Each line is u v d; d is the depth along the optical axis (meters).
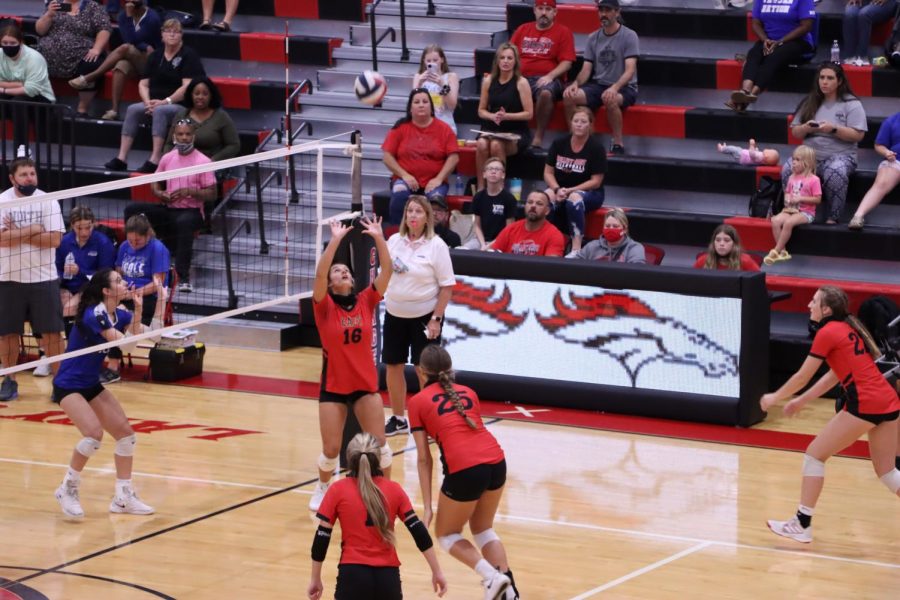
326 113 26.91
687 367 19.66
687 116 24.67
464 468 11.89
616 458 17.64
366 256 16.80
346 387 14.58
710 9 26.27
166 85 26.53
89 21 27.88
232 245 25.00
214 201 24.69
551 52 25.22
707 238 22.98
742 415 19.31
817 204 22.62
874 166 23.77
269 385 21.39
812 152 22.22
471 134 25.78
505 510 15.34
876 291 21.23
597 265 20.05
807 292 21.73
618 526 14.81
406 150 23.75
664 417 19.80
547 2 25.02
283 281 24.44
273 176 24.34
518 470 16.98
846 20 24.69
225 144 25.27
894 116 22.55
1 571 13.12
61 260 21.72
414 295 17.75
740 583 13.06
